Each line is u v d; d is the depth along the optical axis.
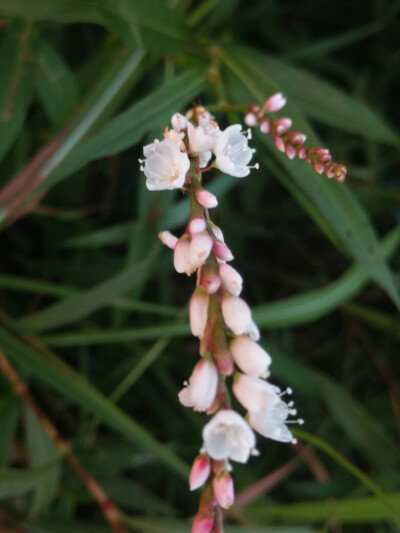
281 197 0.19
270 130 0.11
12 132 0.13
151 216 0.14
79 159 0.12
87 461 0.15
